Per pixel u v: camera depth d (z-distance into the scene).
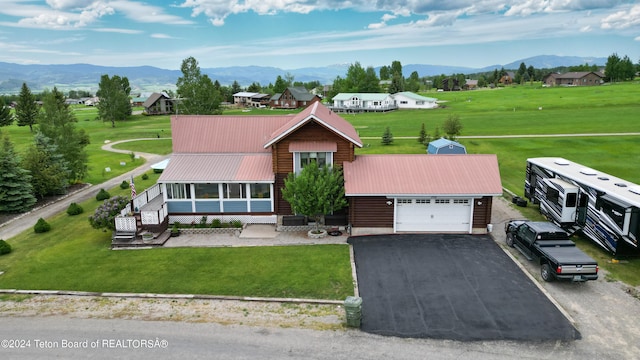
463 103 127.62
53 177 37.16
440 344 15.52
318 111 30.22
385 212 26.91
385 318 17.31
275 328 16.77
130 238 26.33
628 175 39.88
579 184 25.75
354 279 20.83
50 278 21.69
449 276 20.98
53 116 42.56
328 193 25.91
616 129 63.41
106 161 57.09
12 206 33.34
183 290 20.08
